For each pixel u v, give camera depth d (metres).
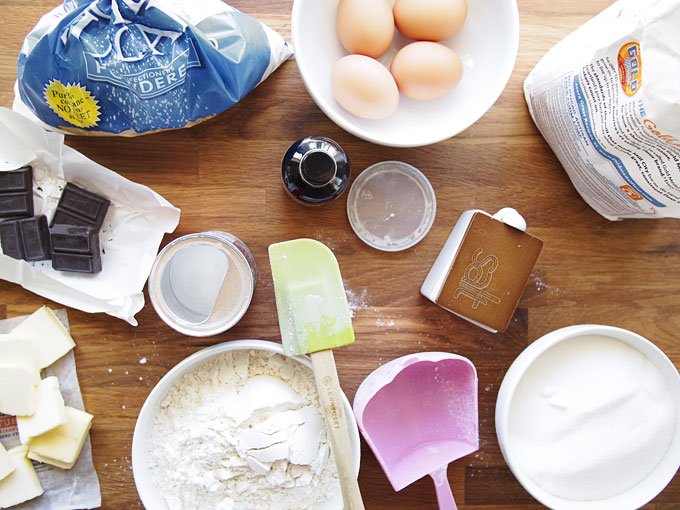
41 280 0.92
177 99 0.83
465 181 0.97
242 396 0.89
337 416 0.79
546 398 0.94
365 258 0.96
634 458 0.92
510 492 0.98
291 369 0.91
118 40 0.77
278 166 0.95
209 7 0.82
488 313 0.89
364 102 0.80
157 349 0.95
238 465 0.85
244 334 0.95
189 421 0.88
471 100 0.90
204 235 0.85
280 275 0.82
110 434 0.95
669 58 0.64
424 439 0.95
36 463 0.95
